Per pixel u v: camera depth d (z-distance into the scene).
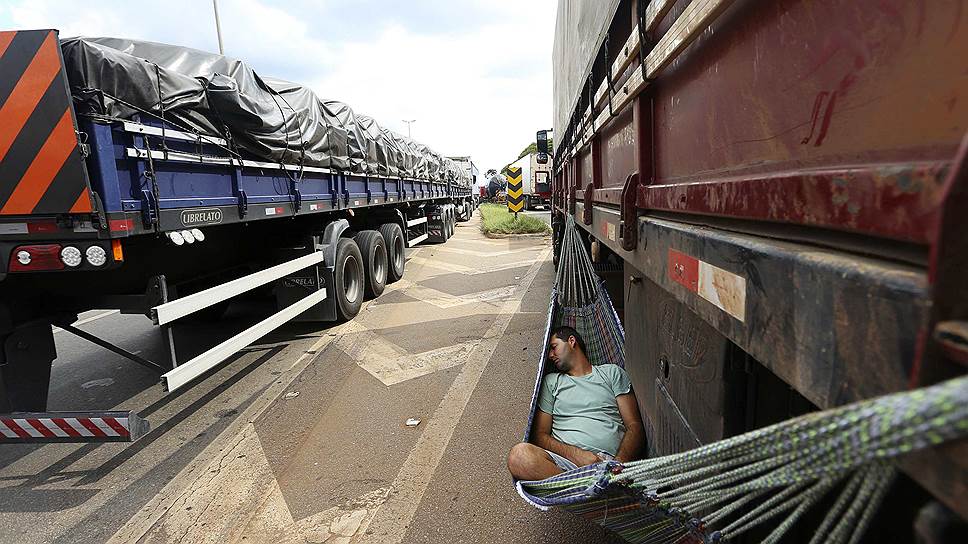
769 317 0.98
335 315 6.07
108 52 2.98
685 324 1.81
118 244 3.04
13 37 2.77
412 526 2.71
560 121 6.85
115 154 3.04
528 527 2.67
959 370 0.56
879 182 0.70
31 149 2.84
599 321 3.59
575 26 4.33
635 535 1.78
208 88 3.95
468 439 3.56
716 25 1.37
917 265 0.67
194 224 3.77
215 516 2.84
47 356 3.50
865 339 0.70
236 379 4.78
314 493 3.02
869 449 0.60
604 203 3.32
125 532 2.73
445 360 5.12
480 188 45.97
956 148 0.62
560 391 2.98
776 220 1.00
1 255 2.98
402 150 10.49
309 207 5.86
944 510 0.60
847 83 0.83
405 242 11.04
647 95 2.06
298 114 5.41
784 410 1.39
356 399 4.27
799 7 0.96
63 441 3.06
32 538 2.71
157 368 3.45
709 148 1.43
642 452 2.64
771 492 1.39
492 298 7.83
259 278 4.57
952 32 0.61
